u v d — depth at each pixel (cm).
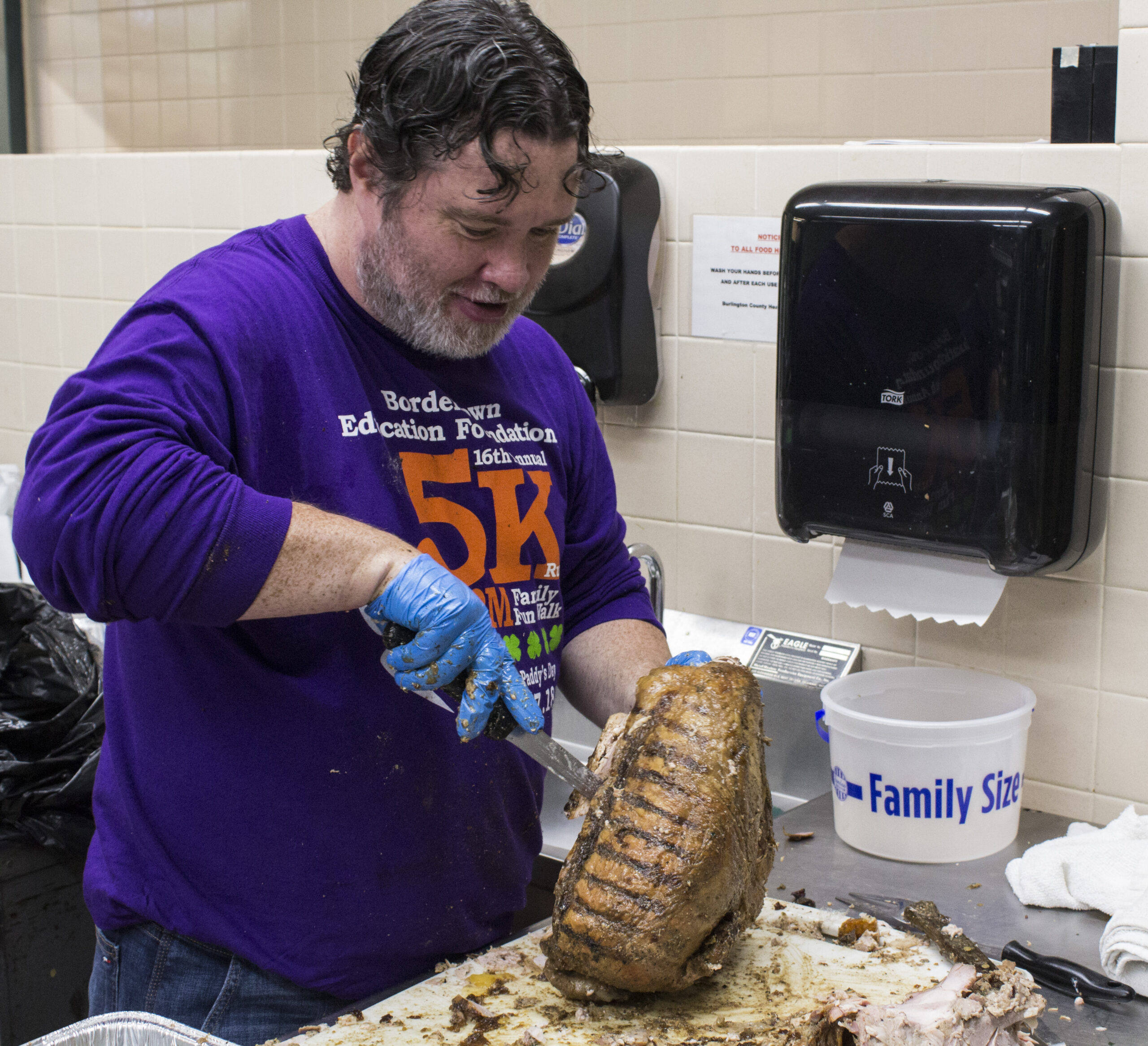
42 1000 221
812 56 323
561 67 116
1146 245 176
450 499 140
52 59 439
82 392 116
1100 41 288
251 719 131
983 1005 120
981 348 167
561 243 212
